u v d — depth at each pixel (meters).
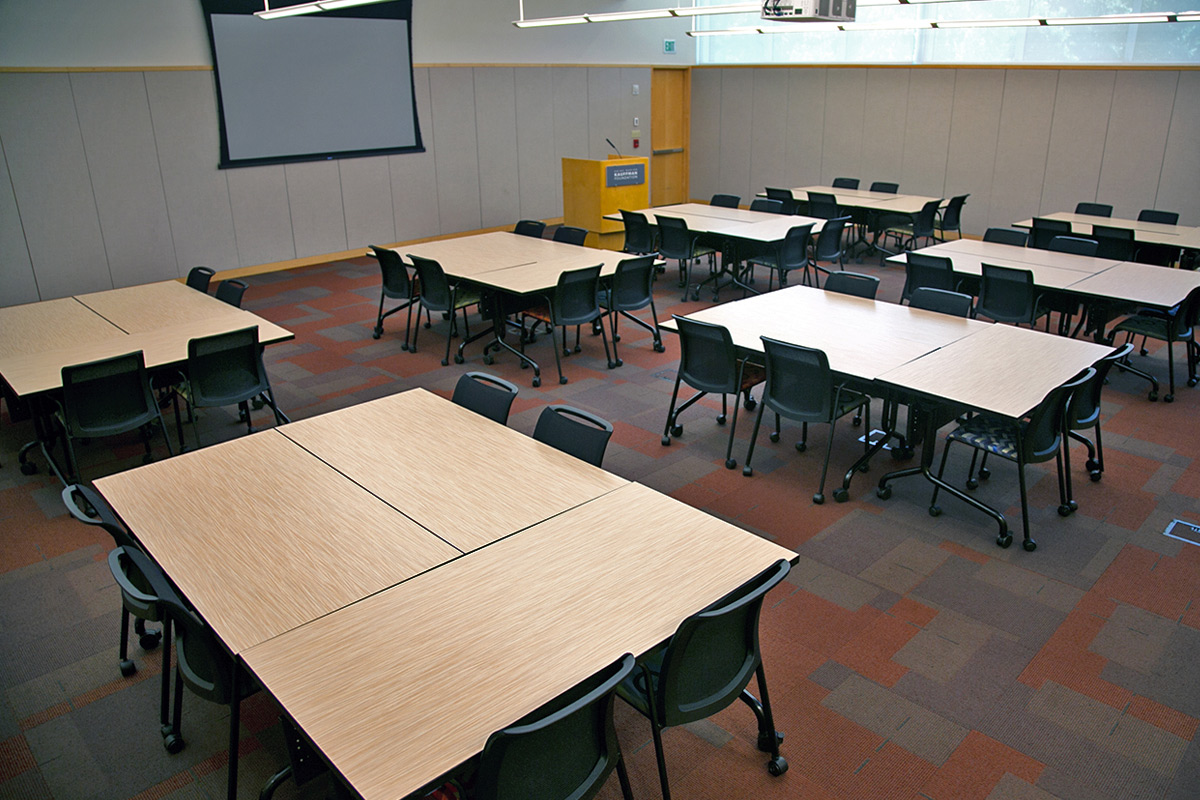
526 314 5.86
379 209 9.75
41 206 7.45
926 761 2.49
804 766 2.48
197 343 4.07
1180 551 3.57
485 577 2.21
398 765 1.59
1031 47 9.35
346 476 2.82
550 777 1.81
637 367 5.99
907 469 4.04
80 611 3.29
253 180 8.66
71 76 7.37
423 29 9.59
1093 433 4.76
